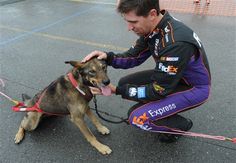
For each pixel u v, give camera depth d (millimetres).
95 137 3135
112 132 3227
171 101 2670
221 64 4379
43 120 3441
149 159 2887
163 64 2381
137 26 2361
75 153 3014
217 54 4656
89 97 2861
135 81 3180
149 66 4406
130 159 2902
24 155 3029
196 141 3035
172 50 2287
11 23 6387
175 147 2988
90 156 2971
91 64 2672
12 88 4105
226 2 6762
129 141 3104
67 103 2879
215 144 2986
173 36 2295
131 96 2682
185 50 2283
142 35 2600
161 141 3057
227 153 2885
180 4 6812
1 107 3725
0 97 3910
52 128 3342
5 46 5340
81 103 2844
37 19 6539
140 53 2996
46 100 3000
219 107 3498
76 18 6438
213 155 2875
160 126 2785
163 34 2361
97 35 5531
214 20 5906
